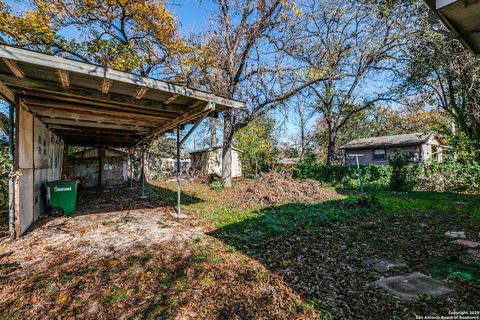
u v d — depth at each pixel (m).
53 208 5.70
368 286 2.50
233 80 11.42
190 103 4.71
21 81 3.32
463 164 10.28
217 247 3.61
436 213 5.87
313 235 4.20
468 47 2.91
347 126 24.02
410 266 2.99
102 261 3.08
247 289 2.43
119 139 9.96
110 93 4.07
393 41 10.23
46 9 7.54
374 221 5.15
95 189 11.56
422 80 11.24
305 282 2.58
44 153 5.99
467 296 2.28
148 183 14.62
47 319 1.97
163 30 9.32
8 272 2.76
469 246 3.61
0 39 6.38
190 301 2.22
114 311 2.08
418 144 15.84
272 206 6.85
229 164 12.66
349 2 9.79
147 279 2.62
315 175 13.48
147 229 4.57
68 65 2.96
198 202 7.87
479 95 9.89
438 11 2.28
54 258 3.17
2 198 4.57
